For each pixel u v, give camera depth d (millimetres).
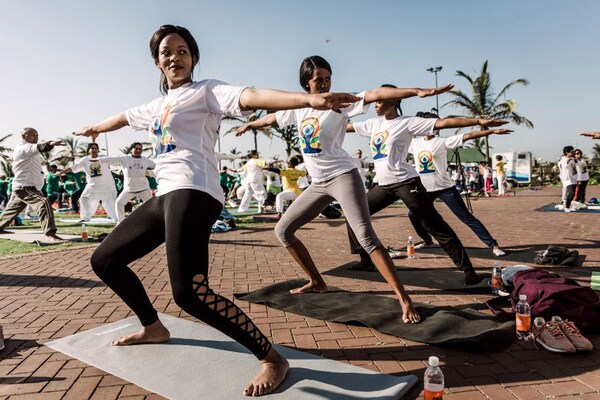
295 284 4617
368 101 2938
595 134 4211
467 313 3541
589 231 8508
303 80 3701
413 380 2471
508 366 2693
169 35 2473
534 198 19406
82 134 3170
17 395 2418
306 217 4008
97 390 2463
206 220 2357
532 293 3309
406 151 4633
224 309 2305
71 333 3396
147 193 10086
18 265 6098
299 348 3029
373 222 11602
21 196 8531
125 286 2799
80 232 10008
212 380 2525
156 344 3062
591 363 2711
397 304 3900
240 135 4363
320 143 3684
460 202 6137
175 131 2438
